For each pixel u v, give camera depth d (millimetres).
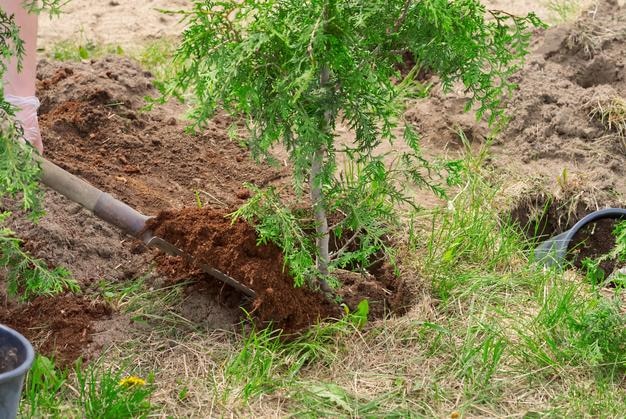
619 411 3891
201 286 4555
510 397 4004
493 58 4266
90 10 8281
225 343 4234
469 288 4621
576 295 4641
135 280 4656
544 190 5727
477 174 5805
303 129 3904
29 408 3672
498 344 4086
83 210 4957
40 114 6070
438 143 6270
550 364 4141
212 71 3766
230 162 5797
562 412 3898
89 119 5895
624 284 4395
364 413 3865
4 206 4840
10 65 4773
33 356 3312
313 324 4336
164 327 4320
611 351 4141
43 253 4602
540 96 6359
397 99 4887
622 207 5648
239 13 3877
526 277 4820
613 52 6758
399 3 4043
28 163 3691
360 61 4109
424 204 5520
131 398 3730
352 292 4645
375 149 6113
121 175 5527
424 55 4137
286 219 4195
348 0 3936
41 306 4352
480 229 5098
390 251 4574
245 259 4277
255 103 3928
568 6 8375
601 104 6211
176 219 4371
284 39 3695
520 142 6180
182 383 3975
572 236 5195
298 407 3881
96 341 4191
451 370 4141
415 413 3883
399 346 4312
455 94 6504
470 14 4168
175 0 8641
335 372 4125
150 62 7242
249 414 3816
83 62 6805
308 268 4352
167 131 5992
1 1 4602
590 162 5988
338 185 4359
